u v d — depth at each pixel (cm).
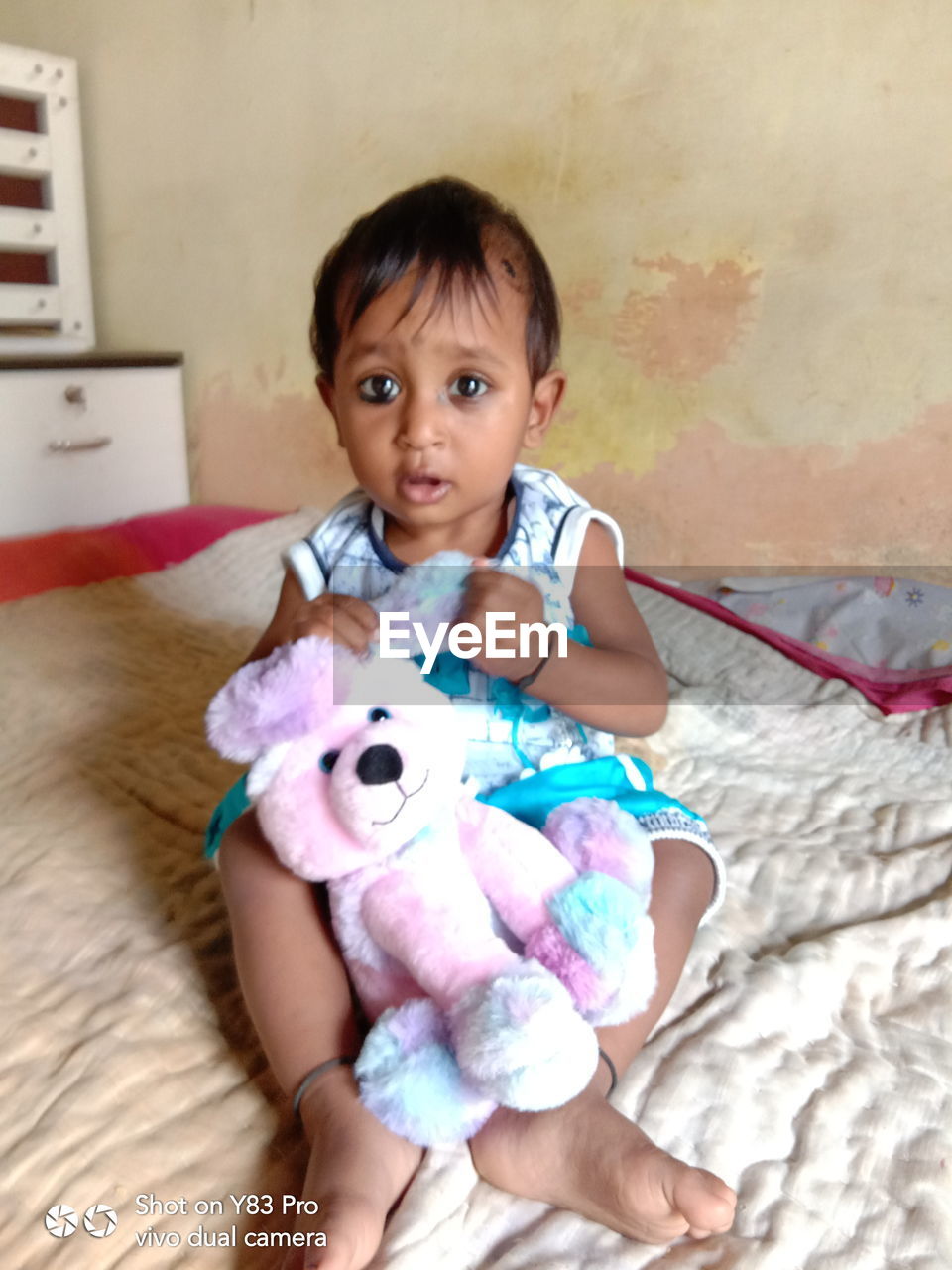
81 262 213
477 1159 58
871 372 164
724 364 173
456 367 76
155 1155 62
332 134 193
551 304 85
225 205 208
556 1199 57
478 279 75
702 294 171
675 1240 57
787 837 104
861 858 98
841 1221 59
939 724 132
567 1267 54
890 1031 76
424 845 64
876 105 153
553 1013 53
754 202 164
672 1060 70
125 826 99
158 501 219
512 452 80
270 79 196
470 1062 53
